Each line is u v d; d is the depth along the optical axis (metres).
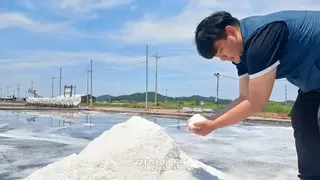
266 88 1.82
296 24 1.80
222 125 2.02
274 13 1.87
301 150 2.13
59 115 22.81
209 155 6.33
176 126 14.16
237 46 1.85
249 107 1.90
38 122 15.52
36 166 5.09
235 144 8.11
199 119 2.12
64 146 7.41
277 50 1.77
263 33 1.77
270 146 7.84
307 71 1.88
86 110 32.03
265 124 16.27
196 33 1.92
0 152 6.48
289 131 12.11
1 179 4.23
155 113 24.78
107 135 3.18
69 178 2.78
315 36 1.79
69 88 42.62
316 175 2.09
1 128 12.10
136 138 2.99
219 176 3.08
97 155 2.93
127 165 2.78
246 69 2.12
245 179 4.32
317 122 2.04
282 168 5.08
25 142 8.12
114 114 25.25
